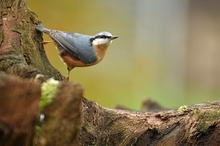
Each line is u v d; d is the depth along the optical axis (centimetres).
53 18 2383
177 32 2877
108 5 2681
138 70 2619
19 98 529
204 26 2994
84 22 2491
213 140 766
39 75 665
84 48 1075
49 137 565
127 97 2333
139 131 833
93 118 830
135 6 2777
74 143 575
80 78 2297
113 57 2588
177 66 2800
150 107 1226
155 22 2809
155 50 2761
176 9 2877
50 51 2019
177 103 2297
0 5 858
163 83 2627
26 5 886
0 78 527
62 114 564
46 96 566
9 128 524
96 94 2289
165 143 810
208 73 2888
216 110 783
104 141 828
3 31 832
